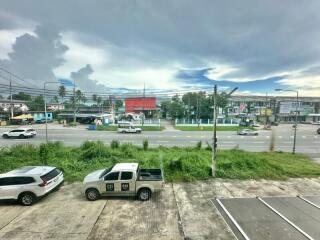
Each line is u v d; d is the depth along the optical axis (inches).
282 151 1158.3
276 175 666.2
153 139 1497.3
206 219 415.8
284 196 520.7
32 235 364.8
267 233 369.4
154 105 3312.0
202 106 3353.8
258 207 463.8
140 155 820.6
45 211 448.5
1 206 472.4
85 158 787.4
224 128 2319.1
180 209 455.8
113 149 884.6
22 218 420.8
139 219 415.8
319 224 397.4
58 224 398.9
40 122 2795.3
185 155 759.7
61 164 716.7
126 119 3147.1
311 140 1566.2
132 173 499.2
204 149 987.9
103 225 395.2
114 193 499.5
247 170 694.5
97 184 494.3
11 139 1462.8
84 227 388.8
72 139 1473.9
